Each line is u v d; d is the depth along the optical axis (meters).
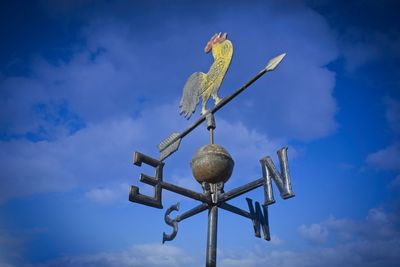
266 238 4.85
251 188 4.29
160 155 5.91
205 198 4.54
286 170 4.03
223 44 5.70
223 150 4.73
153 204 4.24
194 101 5.77
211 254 4.19
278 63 4.59
